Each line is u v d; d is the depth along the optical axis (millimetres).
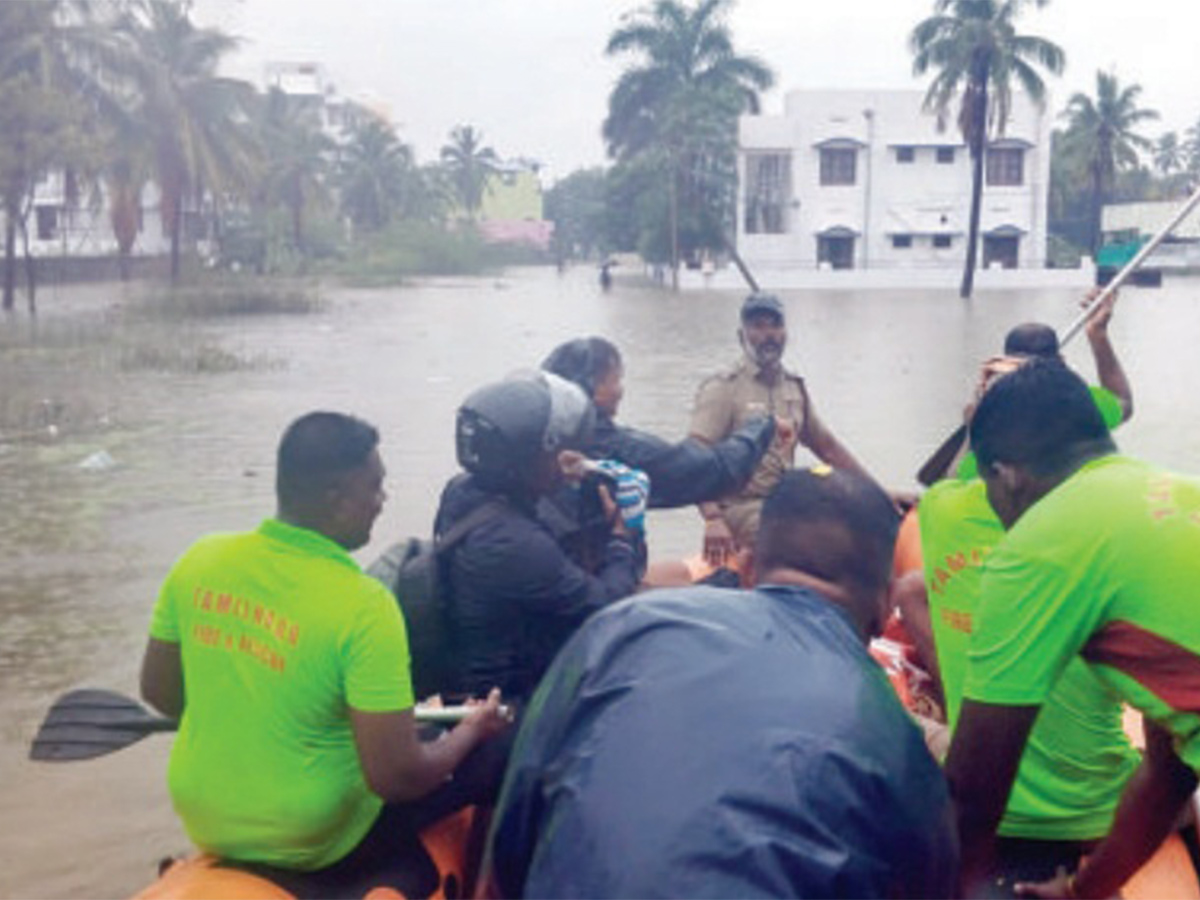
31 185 36562
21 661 7750
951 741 3068
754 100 74062
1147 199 116312
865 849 2189
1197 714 2863
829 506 2869
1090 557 2881
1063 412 3119
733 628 2471
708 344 29781
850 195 74875
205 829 3471
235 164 56906
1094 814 3594
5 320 36406
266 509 11820
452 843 3865
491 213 162125
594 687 2422
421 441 15492
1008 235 75438
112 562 9977
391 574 4047
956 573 3754
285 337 31859
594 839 2201
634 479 4352
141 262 64000
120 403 19016
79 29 43594
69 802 5961
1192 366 24594
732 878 2113
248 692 3393
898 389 20703
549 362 5230
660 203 72312
